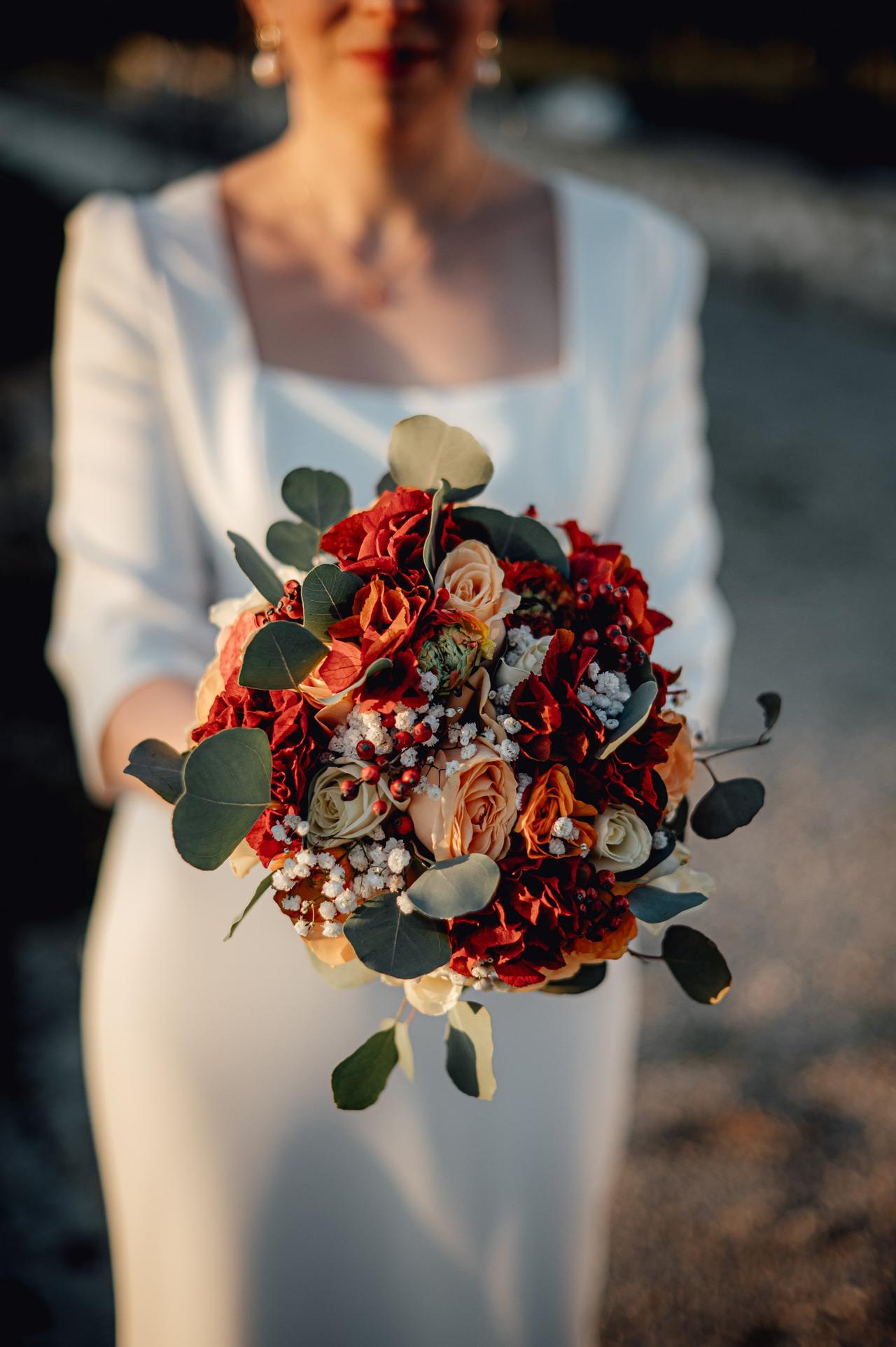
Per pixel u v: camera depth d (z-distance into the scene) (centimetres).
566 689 100
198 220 171
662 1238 235
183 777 95
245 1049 153
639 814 103
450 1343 162
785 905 331
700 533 183
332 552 104
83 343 166
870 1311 220
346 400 166
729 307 870
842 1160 252
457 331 172
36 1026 281
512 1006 155
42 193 1384
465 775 97
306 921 102
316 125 165
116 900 166
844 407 683
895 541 539
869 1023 291
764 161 996
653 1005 298
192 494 167
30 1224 235
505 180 177
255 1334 157
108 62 1966
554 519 170
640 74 1277
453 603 99
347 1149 155
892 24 954
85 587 160
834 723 411
